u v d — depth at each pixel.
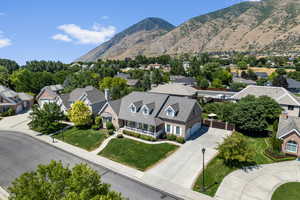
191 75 116.75
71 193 9.51
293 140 25.36
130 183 21.08
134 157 26.72
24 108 57.72
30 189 10.33
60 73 99.31
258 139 31.58
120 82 69.31
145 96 37.91
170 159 25.78
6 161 26.22
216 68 113.44
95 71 121.75
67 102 46.50
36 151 29.27
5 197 18.72
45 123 35.88
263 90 45.41
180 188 20.09
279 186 20.02
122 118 35.75
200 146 29.14
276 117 36.72
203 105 51.59
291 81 75.75
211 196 18.77
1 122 44.16
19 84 71.12
